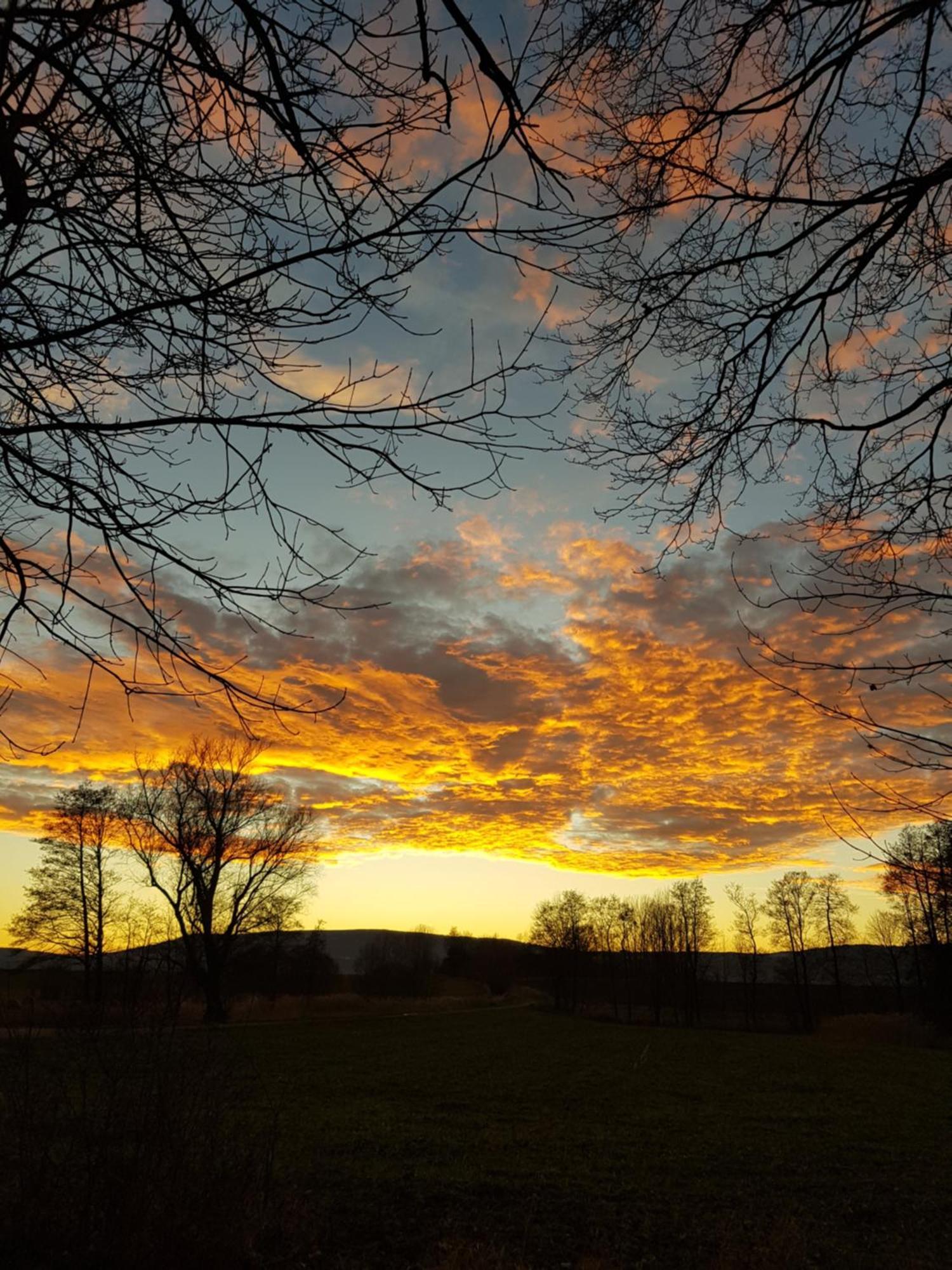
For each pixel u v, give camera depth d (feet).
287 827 128.77
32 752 10.37
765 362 12.30
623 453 13.76
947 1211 39.34
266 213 10.14
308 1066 82.58
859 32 9.58
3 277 9.79
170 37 8.88
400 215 8.90
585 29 10.48
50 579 10.24
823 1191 42.45
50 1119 22.02
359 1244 29.71
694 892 280.72
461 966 344.90
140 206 9.88
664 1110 66.03
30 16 7.79
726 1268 29.50
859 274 11.18
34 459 10.95
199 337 10.50
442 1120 56.85
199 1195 22.52
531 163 9.26
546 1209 36.58
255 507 10.75
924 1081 88.84
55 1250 20.90
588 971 324.80
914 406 11.23
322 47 8.97
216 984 112.47
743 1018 273.95
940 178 9.78
